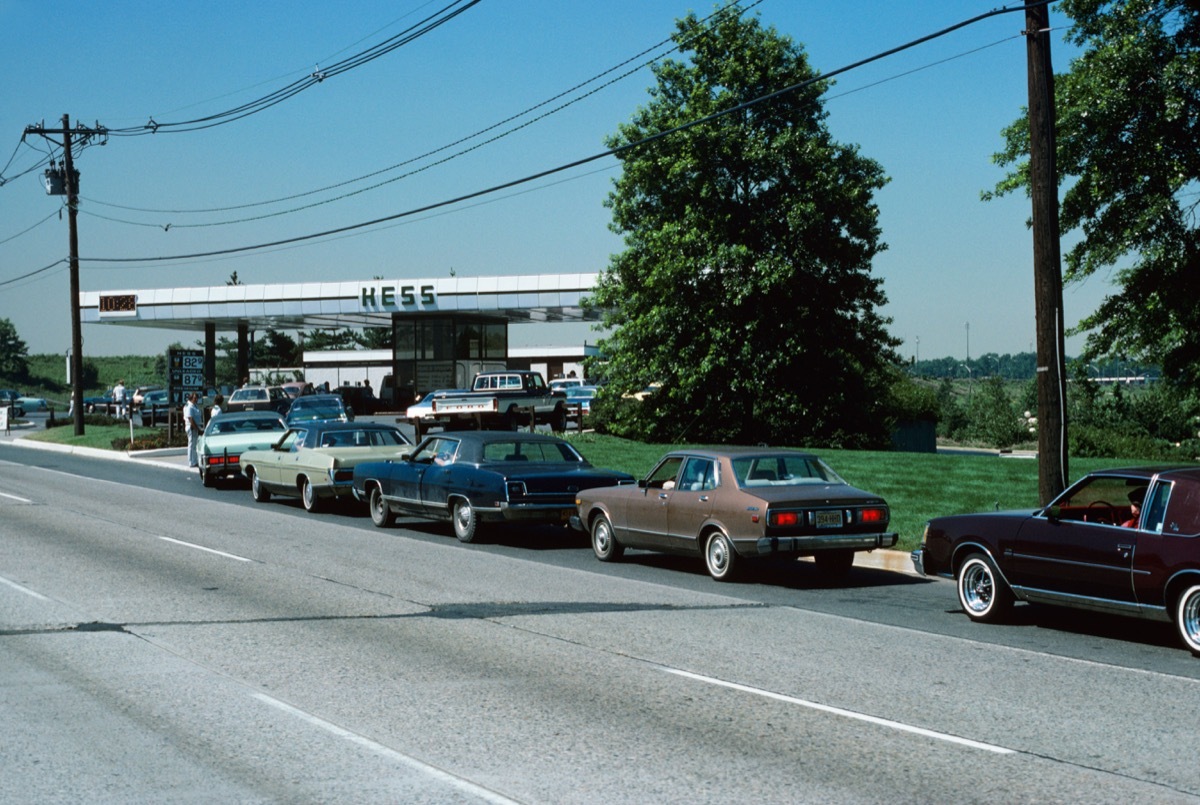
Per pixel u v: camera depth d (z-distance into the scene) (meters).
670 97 39.81
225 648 9.61
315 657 9.27
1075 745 6.80
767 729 7.16
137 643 9.79
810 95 38.41
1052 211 15.12
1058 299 15.12
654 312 38.62
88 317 66.12
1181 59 23.67
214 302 64.81
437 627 10.68
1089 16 25.64
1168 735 7.04
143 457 36.91
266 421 28.69
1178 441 48.62
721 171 38.59
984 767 6.34
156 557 15.47
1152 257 26.42
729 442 40.19
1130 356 28.53
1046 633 10.77
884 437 42.25
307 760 6.41
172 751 6.56
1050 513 10.88
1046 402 15.10
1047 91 15.16
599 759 6.46
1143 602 9.96
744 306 38.66
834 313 39.88
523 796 5.79
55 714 7.39
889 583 14.09
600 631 10.56
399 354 65.00
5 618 10.94
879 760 6.47
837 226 39.12
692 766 6.34
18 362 132.88
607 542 15.96
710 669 8.95
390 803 5.66
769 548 13.35
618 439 38.53
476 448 18.02
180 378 39.62
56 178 46.44
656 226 39.81
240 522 20.16
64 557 15.38
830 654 9.59
